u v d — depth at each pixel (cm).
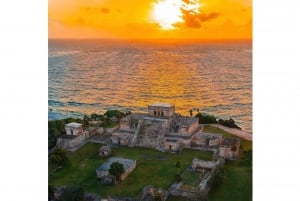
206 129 11919
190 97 12225
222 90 11725
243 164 10444
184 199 9169
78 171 10494
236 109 11625
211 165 10131
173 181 9775
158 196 9125
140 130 11994
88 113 12862
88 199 9338
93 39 12562
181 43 12000
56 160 10575
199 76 11981
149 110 12281
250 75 11288
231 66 11488
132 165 10350
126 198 9250
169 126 11956
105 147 11294
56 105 12656
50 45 12438
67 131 11938
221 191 9456
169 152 11288
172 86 12338
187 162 10656
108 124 12794
